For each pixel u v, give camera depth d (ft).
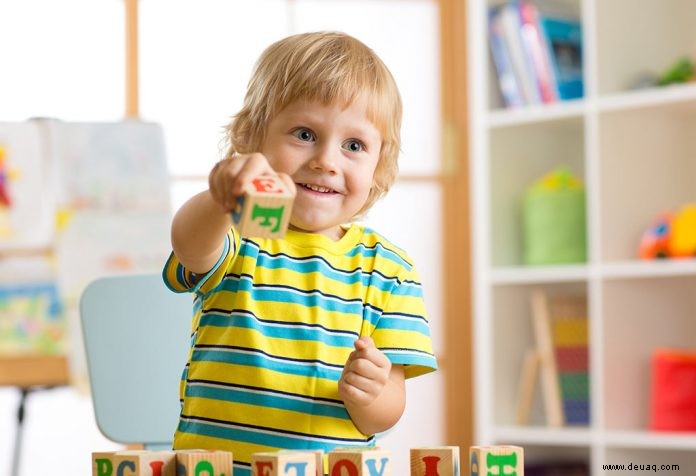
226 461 2.87
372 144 4.09
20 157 9.76
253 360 3.81
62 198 9.77
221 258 3.80
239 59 10.58
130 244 9.80
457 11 10.97
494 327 9.68
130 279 5.35
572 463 9.80
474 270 10.77
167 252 9.85
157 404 5.31
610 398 8.98
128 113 10.46
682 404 8.70
